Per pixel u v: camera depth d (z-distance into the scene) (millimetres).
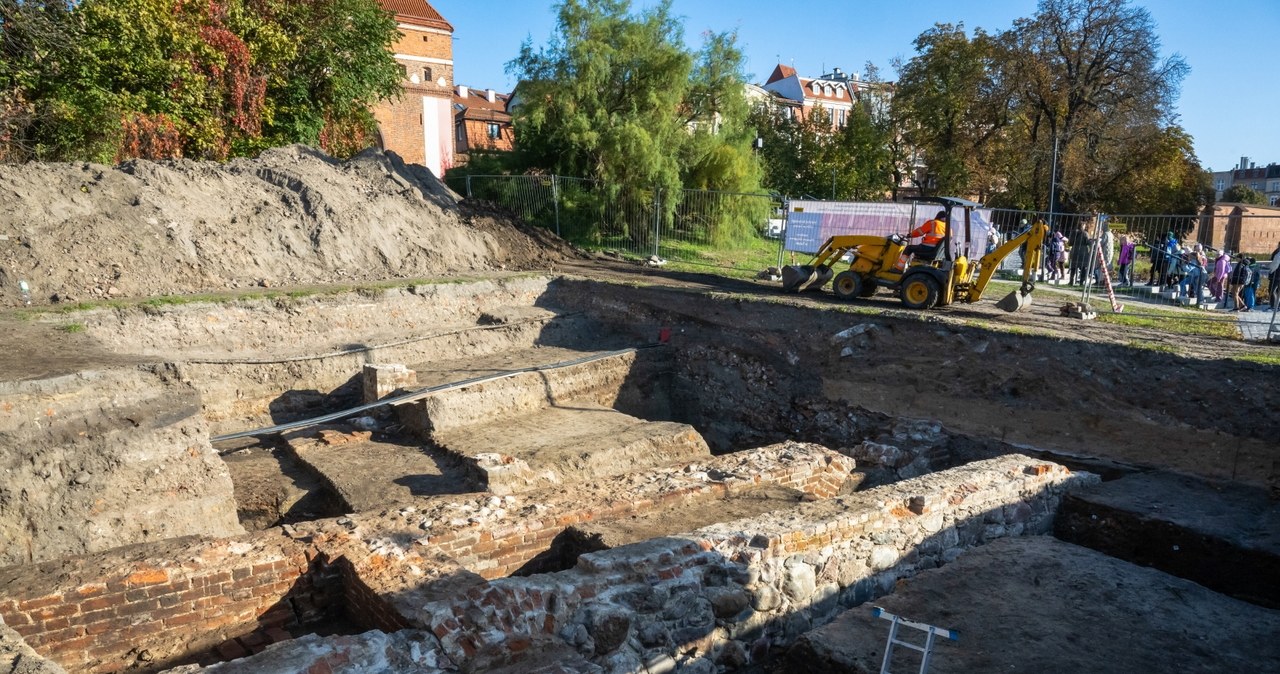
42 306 11195
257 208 15297
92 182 13539
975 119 33375
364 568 5945
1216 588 7113
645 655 5508
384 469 9469
